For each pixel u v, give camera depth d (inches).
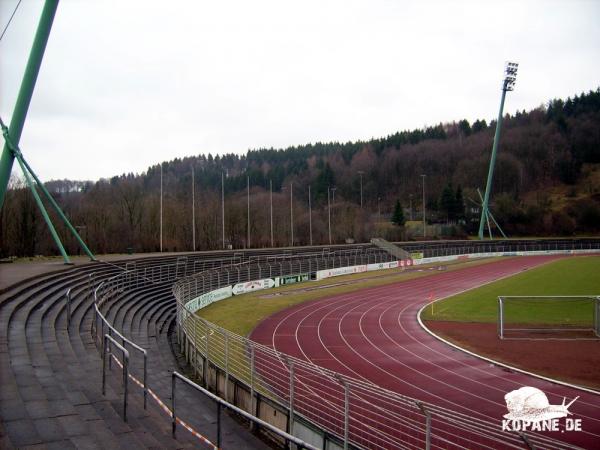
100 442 319.6
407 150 6599.4
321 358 843.4
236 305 1441.9
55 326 658.8
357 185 5954.7
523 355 858.8
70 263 1310.3
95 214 2568.9
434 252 2967.5
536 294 1534.2
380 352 887.7
